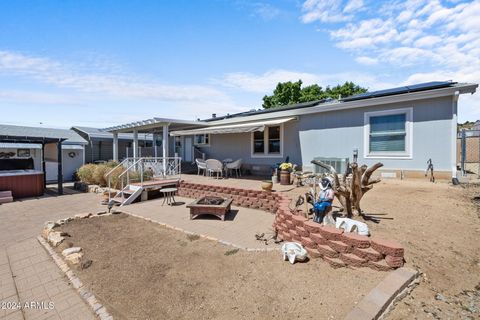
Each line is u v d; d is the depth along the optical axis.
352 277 3.20
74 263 4.46
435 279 3.05
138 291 3.47
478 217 5.05
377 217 5.03
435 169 8.39
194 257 4.46
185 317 2.83
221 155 15.73
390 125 9.24
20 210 9.59
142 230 6.22
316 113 11.20
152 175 12.55
